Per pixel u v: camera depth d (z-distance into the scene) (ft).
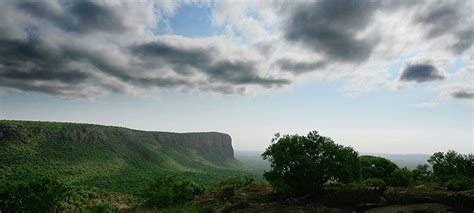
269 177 90.79
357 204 68.33
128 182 436.35
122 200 290.35
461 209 55.31
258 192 103.09
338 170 85.66
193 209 83.56
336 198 73.00
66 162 515.91
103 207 124.16
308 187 84.99
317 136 90.94
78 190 294.25
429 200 63.87
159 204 142.20
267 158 92.79
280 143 90.79
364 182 103.76
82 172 487.61
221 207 84.58
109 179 459.32
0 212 104.27
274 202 82.23
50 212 111.55
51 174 441.27
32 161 480.23
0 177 394.52
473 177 117.19
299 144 89.20
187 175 557.33
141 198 307.17
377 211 58.75
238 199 91.61
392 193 71.82
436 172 128.88
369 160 122.83
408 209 57.98
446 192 71.46
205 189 202.49
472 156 123.75
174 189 170.40
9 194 106.63
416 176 129.49
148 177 501.56
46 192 111.55
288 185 87.45
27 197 107.65
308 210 66.08
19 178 402.11
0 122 512.22
